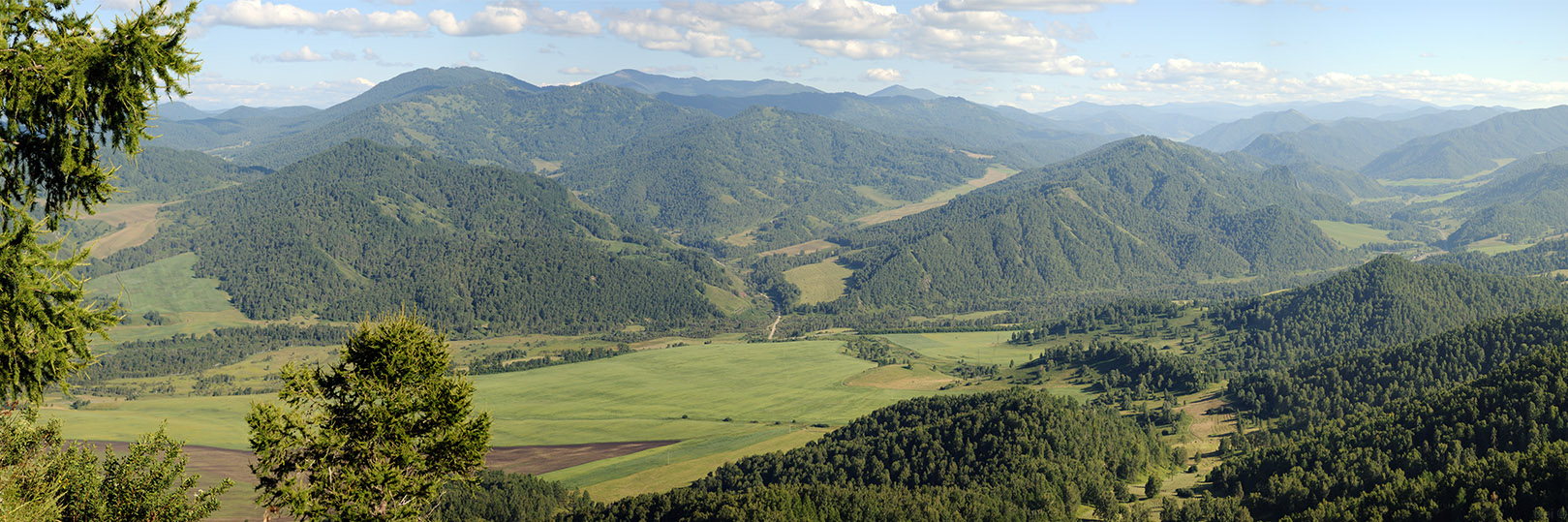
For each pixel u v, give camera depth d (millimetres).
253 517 151125
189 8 26312
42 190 26016
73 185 26172
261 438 40000
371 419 40781
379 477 39812
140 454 43375
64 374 26531
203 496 44406
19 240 25109
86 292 27266
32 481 37281
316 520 39969
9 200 25062
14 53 23734
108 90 25609
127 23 25031
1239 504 190250
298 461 40781
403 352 42000
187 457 44719
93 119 25719
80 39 24750
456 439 42125
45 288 25797
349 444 41125
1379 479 179875
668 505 173000
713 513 164375
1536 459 152750
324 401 42031
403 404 41344
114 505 40938
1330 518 161500
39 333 25672
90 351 27312
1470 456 181125
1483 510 142125
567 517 179875
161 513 42000
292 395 41250
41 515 36094
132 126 26531
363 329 42938
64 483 38844
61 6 25250
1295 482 186250
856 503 176125
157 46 25297
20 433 39156
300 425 40969
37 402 27172
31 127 24953
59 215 26438
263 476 40719
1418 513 151750
